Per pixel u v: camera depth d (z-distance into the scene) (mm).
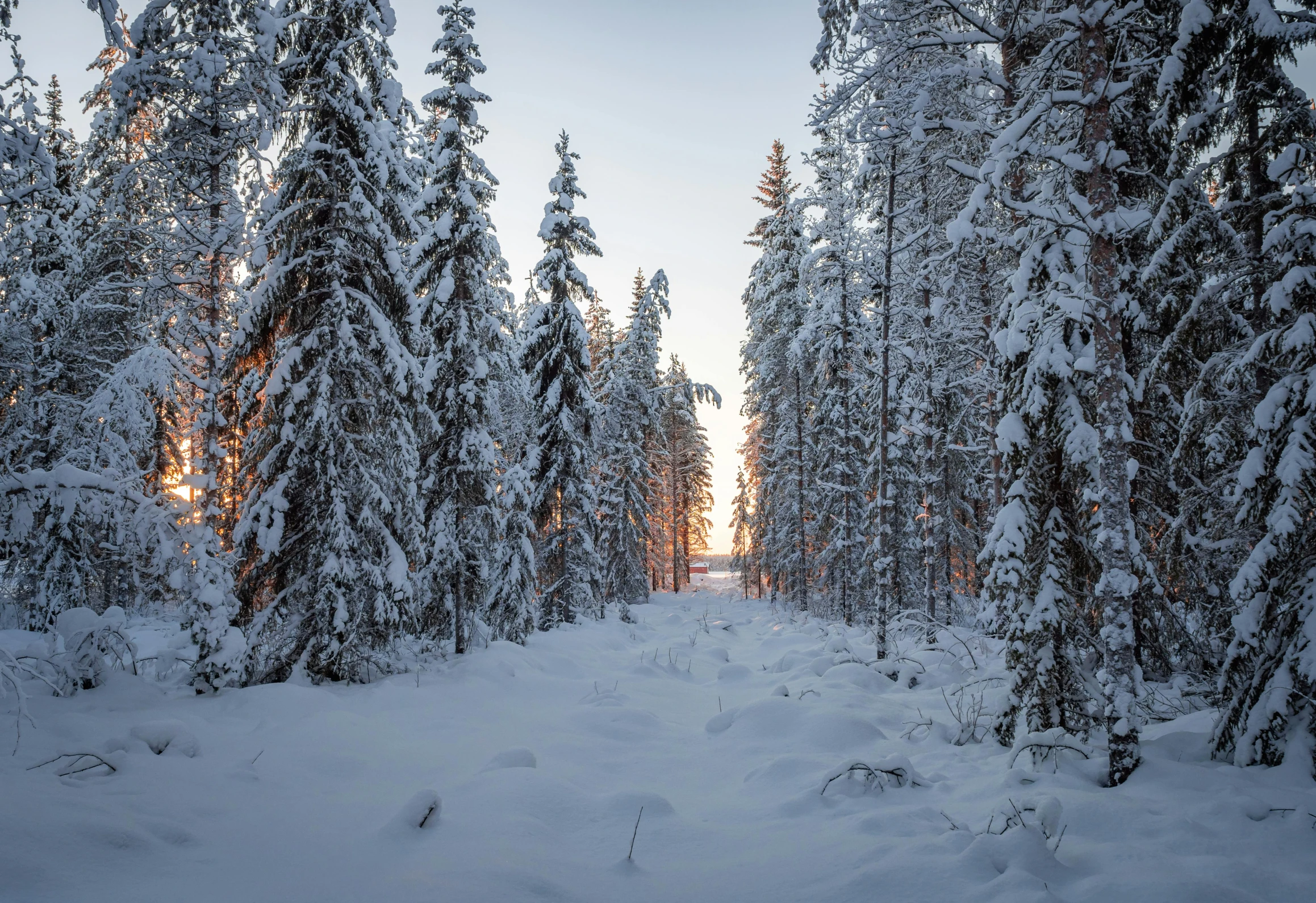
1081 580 7547
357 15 11477
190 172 10742
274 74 9930
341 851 4688
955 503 21344
